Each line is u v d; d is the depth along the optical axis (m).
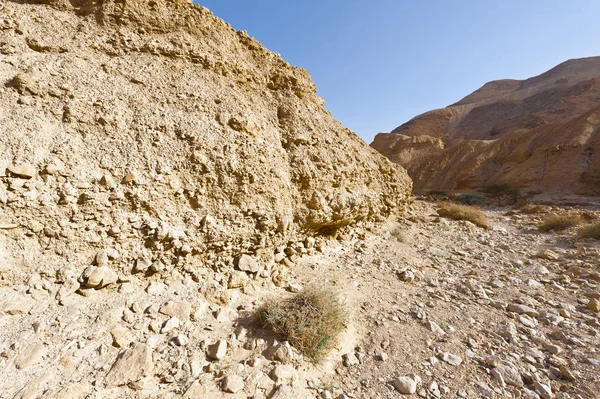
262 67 7.23
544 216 13.88
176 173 4.13
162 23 5.71
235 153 4.70
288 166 5.80
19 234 2.92
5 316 2.52
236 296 3.77
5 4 4.68
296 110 6.83
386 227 8.68
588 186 26.34
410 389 2.62
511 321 3.90
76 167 3.42
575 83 68.56
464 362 3.04
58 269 2.97
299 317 3.16
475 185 39.50
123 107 4.25
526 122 61.00
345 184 7.04
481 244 8.18
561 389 2.72
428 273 5.68
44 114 3.61
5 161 3.02
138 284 3.37
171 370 2.51
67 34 4.82
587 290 4.85
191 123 4.63
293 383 2.58
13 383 2.11
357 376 2.81
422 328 3.67
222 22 6.71
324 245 6.21
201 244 3.96
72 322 2.69
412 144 57.78
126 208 3.58
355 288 4.64
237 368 2.63
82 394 2.13
